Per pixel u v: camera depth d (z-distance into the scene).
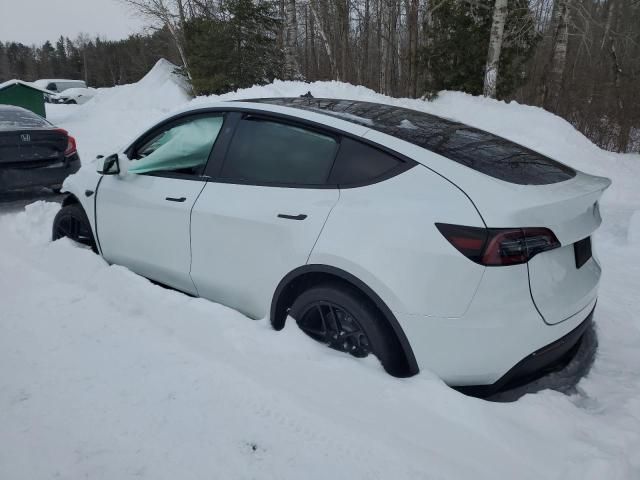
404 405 2.36
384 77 23.80
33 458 2.08
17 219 5.22
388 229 2.47
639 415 2.46
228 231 3.06
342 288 2.65
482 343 2.33
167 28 24.75
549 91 17.58
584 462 2.09
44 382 2.56
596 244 6.11
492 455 2.13
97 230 4.01
